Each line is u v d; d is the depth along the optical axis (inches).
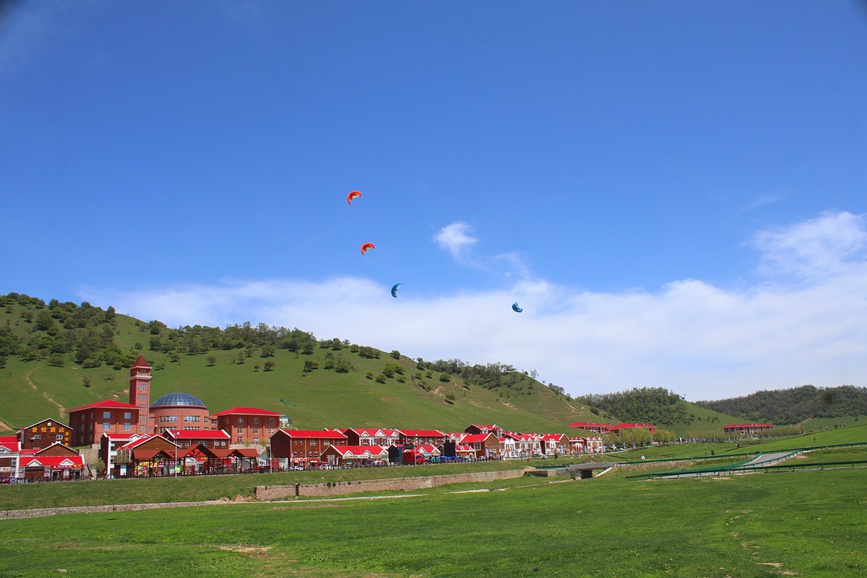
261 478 4503.0
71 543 2283.5
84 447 5895.7
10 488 3681.1
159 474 5078.7
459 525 2527.1
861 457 4692.4
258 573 1688.0
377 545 2076.8
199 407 7165.4
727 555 1651.1
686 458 6048.2
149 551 2064.5
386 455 6998.0
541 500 3395.7
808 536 1836.9
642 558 1664.6
